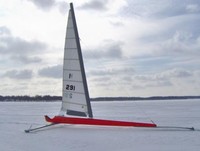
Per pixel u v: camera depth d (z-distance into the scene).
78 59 17.41
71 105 17.69
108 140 13.21
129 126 16.95
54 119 17.66
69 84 17.77
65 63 17.91
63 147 11.74
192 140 13.04
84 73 17.33
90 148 11.44
